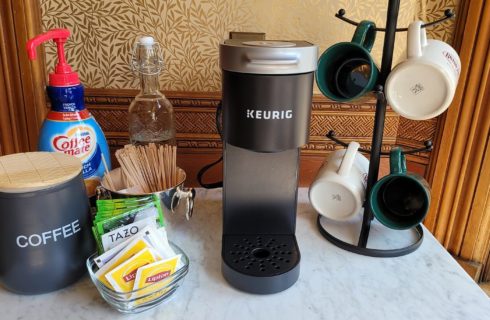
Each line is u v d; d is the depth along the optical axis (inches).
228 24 32.0
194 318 21.2
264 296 22.9
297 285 23.9
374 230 29.3
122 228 22.5
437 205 34.8
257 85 20.0
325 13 32.0
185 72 33.1
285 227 27.0
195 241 27.7
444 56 23.5
